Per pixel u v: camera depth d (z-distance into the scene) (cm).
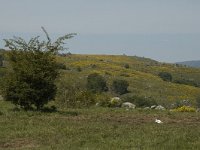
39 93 2508
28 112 2414
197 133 1838
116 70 10125
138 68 11894
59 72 2642
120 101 3697
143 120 2348
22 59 2528
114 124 2108
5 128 1966
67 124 2070
